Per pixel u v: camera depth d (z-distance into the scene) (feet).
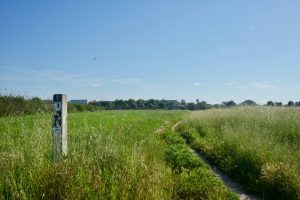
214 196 23.26
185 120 103.14
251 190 28.86
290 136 44.52
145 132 51.88
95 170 21.59
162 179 24.94
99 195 19.26
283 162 29.99
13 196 17.16
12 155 20.54
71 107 197.26
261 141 37.27
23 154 21.04
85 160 22.20
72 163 20.88
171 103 452.35
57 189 18.51
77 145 27.07
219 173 36.06
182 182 25.77
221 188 24.80
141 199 20.31
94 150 25.12
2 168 19.57
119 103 420.36
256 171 31.22
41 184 18.70
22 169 19.66
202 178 26.30
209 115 86.58
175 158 33.14
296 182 25.91
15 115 40.50
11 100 45.11
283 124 48.93
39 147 22.47
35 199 17.66
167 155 34.68
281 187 26.66
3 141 26.11
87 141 27.73
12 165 19.60
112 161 24.30
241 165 34.06
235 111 77.51
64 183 18.66
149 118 118.83
